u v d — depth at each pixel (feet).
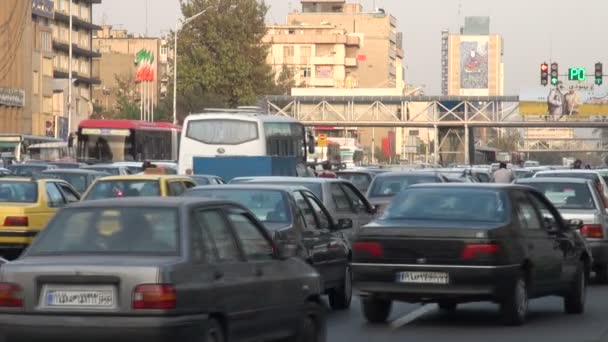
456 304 114.73
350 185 137.49
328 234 110.63
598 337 94.07
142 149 340.80
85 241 65.82
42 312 62.80
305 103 595.47
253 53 636.89
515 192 102.58
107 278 62.18
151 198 69.21
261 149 265.54
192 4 635.25
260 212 103.71
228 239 68.90
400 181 183.21
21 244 151.53
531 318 107.34
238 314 67.56
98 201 68.39
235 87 631.15
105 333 61.87
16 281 63.36
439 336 94.53
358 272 98.94
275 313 72.13
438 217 99.40
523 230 100.07
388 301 102.89
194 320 63.05
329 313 111.24
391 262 97.55
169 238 65.00
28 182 156.56
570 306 110.32
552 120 567.59
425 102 585.63
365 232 98.99
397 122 579.07
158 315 61.52
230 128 266.98
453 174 203.00
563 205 135.23
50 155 437.17
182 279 62.80
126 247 65.00
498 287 96.12
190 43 629.51
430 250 96.53
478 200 100.27
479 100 576.20
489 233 95.81
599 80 394.32
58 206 159.94
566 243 108.17
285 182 128.06
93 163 309.01
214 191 106.73
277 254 73.67
